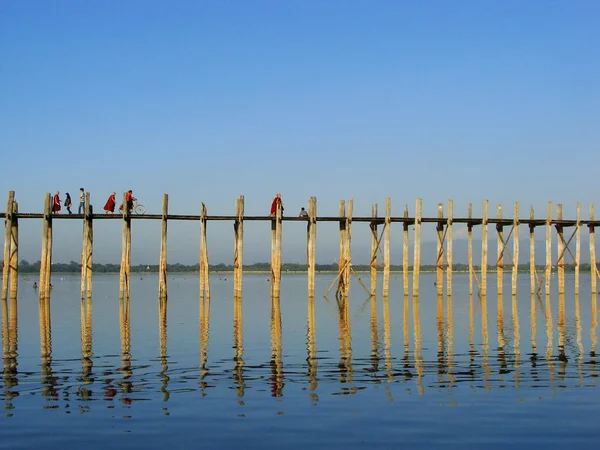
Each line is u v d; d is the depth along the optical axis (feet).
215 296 162.81
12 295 123.65
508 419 37.01
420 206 137.08
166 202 123.85
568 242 146.10
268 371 51.21
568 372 50.16
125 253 122.01
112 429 35.53
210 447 32.68
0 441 33.65
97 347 64.85
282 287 241.96
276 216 129.39
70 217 121.80
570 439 33.60
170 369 52.13
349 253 136.98
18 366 53.57
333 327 84.17
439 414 38.04
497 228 144.56
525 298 146.72
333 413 38.32
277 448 32.53
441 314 103.71
